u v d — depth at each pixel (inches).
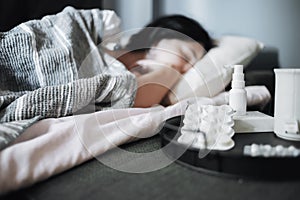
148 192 14.6
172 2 56.9
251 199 13.6
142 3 59.7
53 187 15.4
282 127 19.9
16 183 14.9
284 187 14.5
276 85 20.4
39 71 26.6
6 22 43.8
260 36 48.5
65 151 17.5
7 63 26.6
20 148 16.1
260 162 15.1
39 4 46.4
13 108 20.6
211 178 15.6
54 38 30.1
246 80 38.7
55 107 21.7
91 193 14.7
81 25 33.9
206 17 53.2
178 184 15.1
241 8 49.6
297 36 44.8
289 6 45.1
